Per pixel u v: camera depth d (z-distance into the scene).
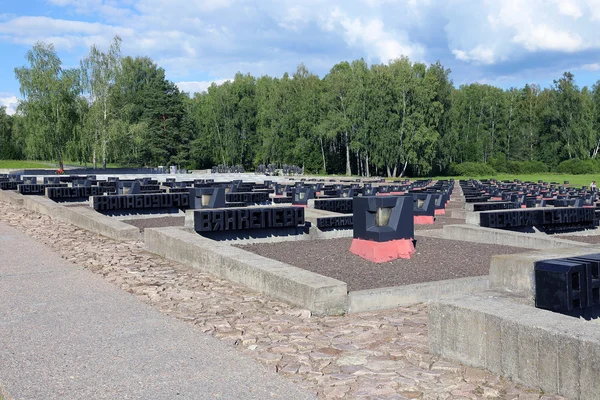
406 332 6.77
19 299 8.19
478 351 5.37
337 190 28.27
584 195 30.25
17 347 5.99
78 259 11.66
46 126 67.00
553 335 4.69
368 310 8.05
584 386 4.46
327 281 7.99
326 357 5.84
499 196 30.95
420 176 86.69
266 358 5.78
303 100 87.62
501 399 4.70
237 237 14.20
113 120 71.25
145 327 6.78
